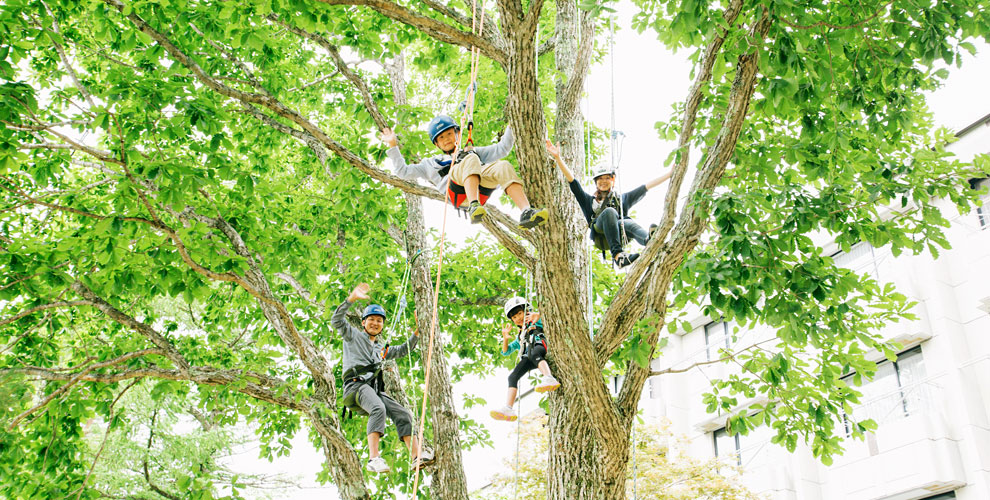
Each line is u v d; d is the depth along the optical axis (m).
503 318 11.50
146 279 7.14
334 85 9.99
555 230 5.22
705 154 6.03
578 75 8.12
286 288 11.04
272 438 10.95
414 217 9.23
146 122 6.40
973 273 15.22
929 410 14.76
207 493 8.22
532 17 4.88
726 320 5.85
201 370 7.52
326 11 6.94
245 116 9.34
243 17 7.22
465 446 11.43
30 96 6.15
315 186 11.59
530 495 15.89
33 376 7.19
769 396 7.61
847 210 6.23
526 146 5.08
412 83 11.95
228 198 8.62
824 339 7.17
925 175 6.39
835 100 6.30
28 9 6.63
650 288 5.97
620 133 7.57
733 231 5.47
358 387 7.40
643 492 15.45
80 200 8.10
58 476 8.36
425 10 8.68
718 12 5.15
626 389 6.16
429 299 8.52
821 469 16.69
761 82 6.05
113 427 8.26
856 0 5.92
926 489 14.27
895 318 6.94
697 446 20.59
